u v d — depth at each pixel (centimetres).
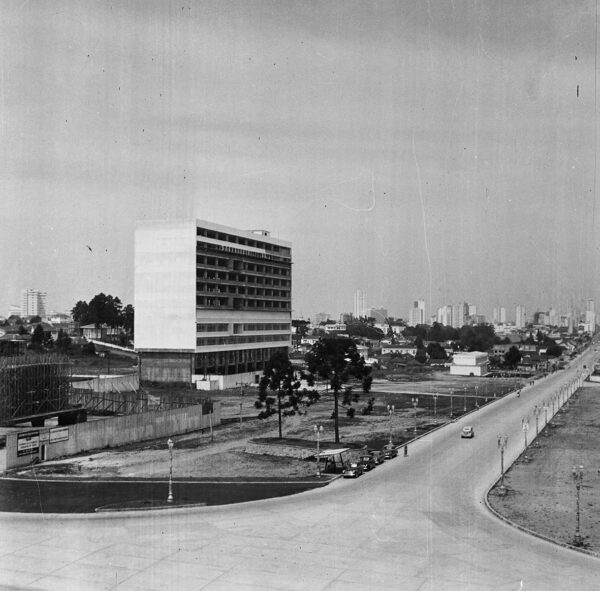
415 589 3384
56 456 6875
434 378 17825
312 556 3831
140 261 13812
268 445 7212
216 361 14275
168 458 6875
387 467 6347
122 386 12106
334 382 7669
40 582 3488
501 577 3538
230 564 3716
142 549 3947
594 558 3831
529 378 17988
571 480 5825
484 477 5909
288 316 17400
